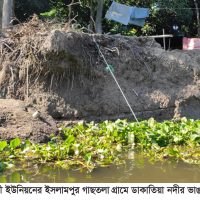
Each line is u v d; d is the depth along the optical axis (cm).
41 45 1234
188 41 2002
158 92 1344
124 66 1341
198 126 1105
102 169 845
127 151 990
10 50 1298
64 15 2309
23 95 1263
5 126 1024
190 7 2689
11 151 903
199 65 1415
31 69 1259
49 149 891
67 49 1217
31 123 1041
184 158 936
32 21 1335
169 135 1048
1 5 1858
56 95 1254
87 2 2164
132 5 2450
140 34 2553
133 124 1095
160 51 1403
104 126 1119
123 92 1316
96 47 1318
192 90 1370
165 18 2536
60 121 1225
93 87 1288
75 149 909
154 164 891
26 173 809
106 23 2395
